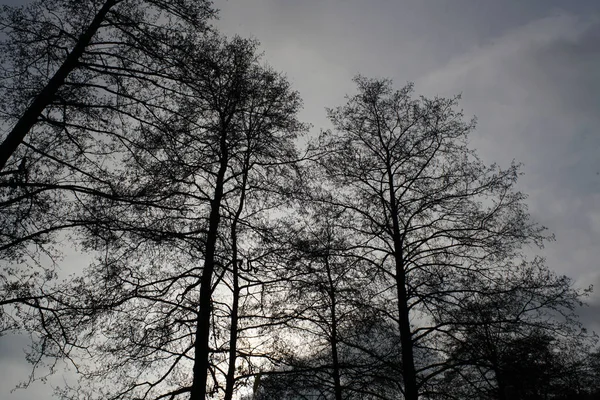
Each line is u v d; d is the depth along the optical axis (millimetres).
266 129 11203
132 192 8086
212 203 10023
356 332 11664
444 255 12180
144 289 9023
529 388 11148
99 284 8625
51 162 7961
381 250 12352
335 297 11805
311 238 11500
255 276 10234
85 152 7926
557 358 12320
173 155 8781
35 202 7543
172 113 8391
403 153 13195
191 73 8703
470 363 10477
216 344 9492
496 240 11797
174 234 7828
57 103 7480
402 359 10945
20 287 7328
